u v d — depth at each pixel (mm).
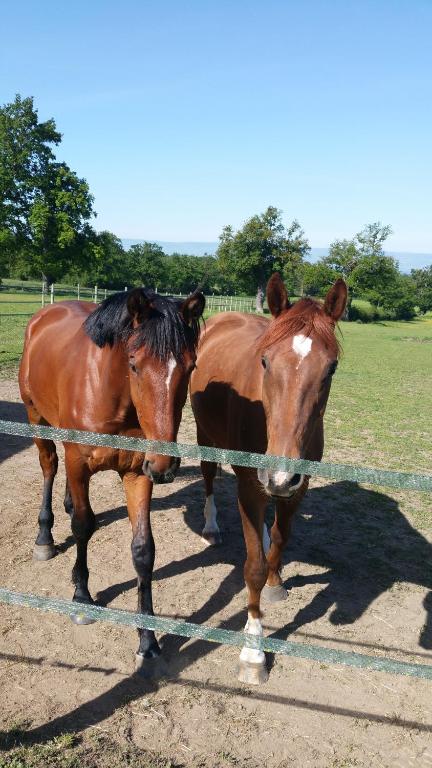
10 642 2998
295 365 2344
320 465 1872
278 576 3600
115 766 2268
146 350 2510
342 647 3174
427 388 13398
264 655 2967
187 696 2695
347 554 4352
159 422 2496
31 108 40688
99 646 3021
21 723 2449
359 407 10383
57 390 3430
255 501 2859
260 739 2469
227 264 47156
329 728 2566
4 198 40156
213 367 3945
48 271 40375
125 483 3090
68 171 41344
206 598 3562
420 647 3240
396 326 50562
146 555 2949
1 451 6160
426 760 2432
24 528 4336
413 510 5355
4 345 13375
